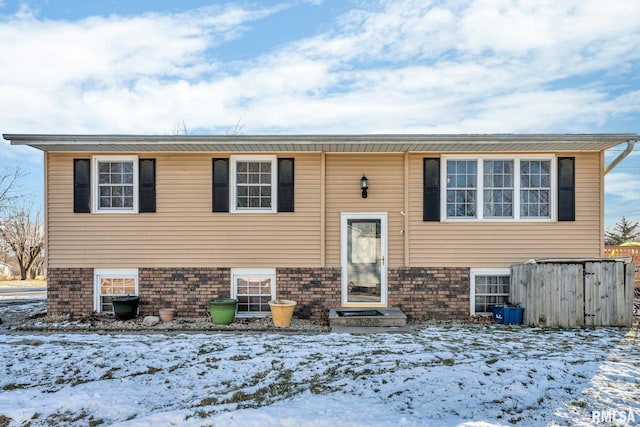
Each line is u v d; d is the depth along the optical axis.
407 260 9.72
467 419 4.41
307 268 9.77
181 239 9.74
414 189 9.80
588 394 5.04
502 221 9.68
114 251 9.70
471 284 9.71
